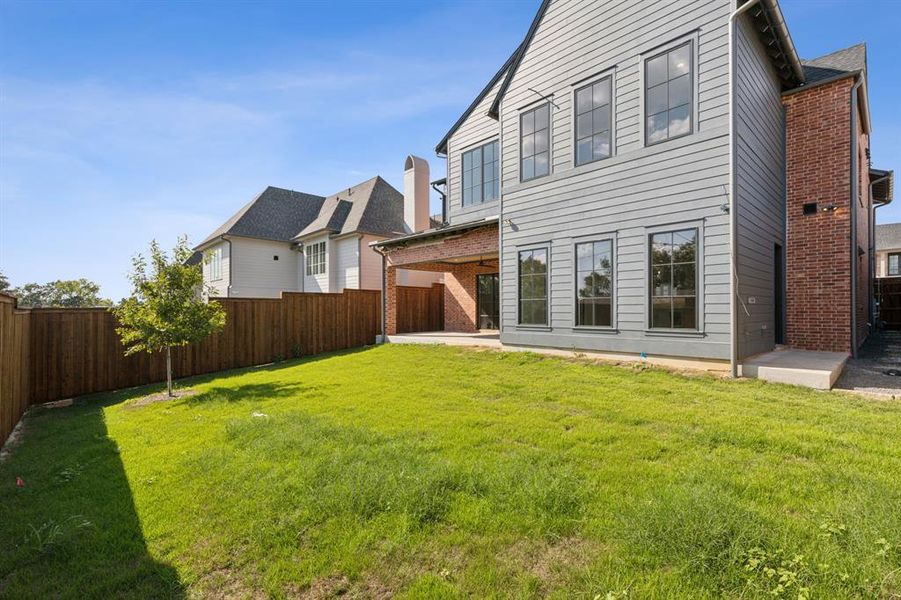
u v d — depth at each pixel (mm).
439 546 2486
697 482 3039
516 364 8359
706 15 6941
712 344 6832
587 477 3189
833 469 3172
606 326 8219
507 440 4121
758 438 3842
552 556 2354
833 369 6164
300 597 2160
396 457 3688
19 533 2908
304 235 21062
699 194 6988
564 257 8914
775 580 1994
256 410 5891
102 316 9281
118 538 2734
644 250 7652
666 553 2225
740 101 6906
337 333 13438
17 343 6746
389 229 19969
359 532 2625
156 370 9953
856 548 2174
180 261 7809
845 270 8438
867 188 12797
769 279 8227
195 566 2434
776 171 8703
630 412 4875
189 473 3693
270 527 2738
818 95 8773
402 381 7336
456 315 16078
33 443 5410
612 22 8156
